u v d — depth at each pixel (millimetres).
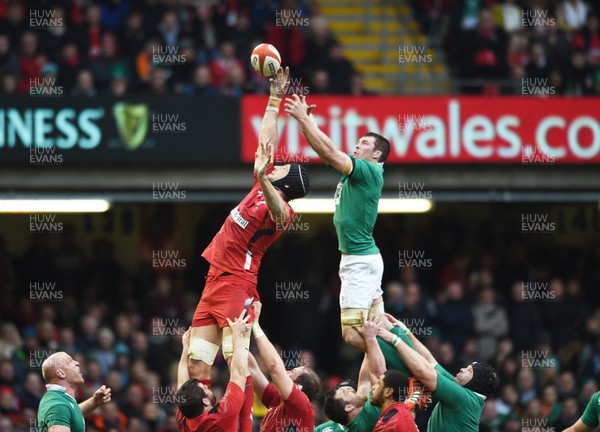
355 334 28422
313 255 52188
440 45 56344
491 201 50469
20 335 49188
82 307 50219
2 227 53344
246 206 28266
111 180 48406
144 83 50219
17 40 49938
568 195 50875
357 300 28453
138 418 44875
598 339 51219
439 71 55625
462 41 53250
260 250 28406
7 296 50188
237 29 51781
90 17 50844
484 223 55531
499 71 52969
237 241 28078
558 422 47125
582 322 51531
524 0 55312
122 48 50594
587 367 50219
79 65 49938
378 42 57906
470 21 54656
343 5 59438
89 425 43281
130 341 47812
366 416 28000
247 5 52688
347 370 50188
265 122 28422
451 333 49531
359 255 28469
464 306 50000
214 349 28266
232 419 26875
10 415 44500
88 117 47469
